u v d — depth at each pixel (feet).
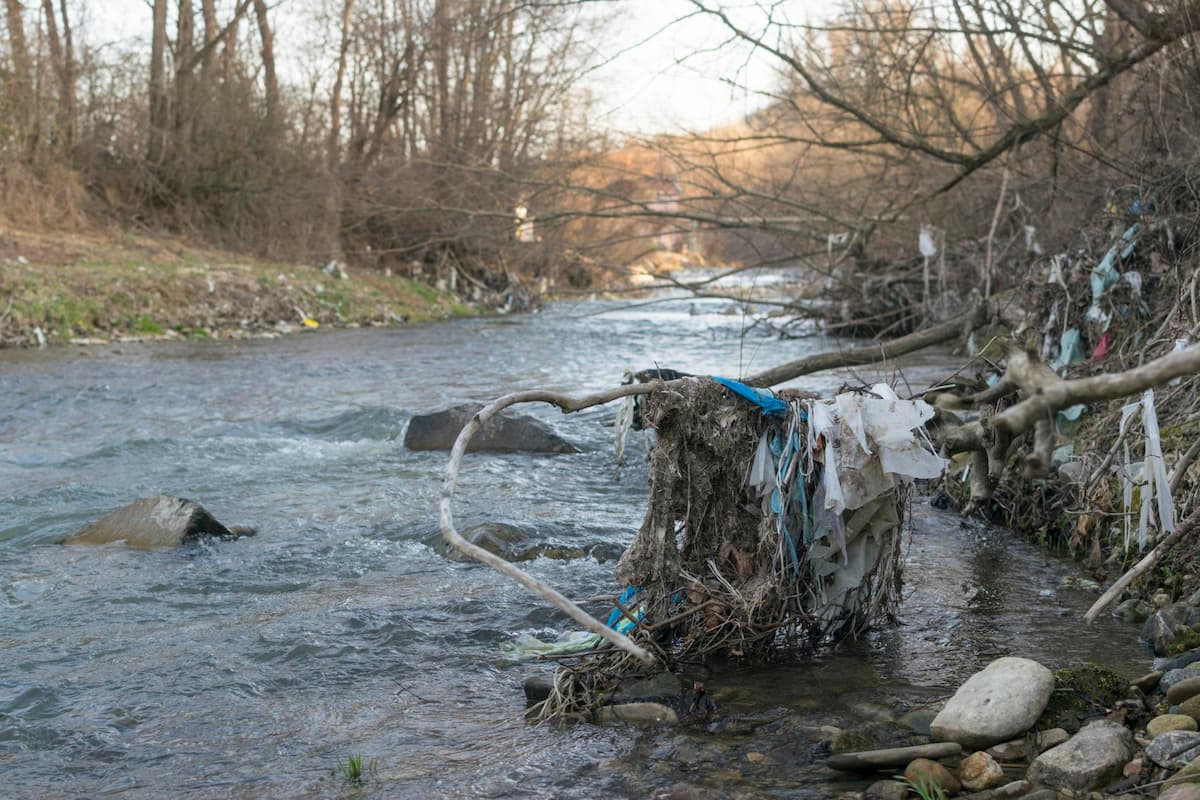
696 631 13.85
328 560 19.38
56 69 79.77
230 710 13.01
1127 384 6.06
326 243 88.84
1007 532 21.12
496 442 29.71
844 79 45.32
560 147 57.67
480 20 54.75
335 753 11.78
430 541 20.51
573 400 11.95
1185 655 12.97
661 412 13.33
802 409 13.84
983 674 12.17
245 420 34.42
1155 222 25.58
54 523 22.02
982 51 45.21
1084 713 11.85
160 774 11.35
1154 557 14.08
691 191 49.32
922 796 10.20
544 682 13.12
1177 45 32.76
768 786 10.66
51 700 13.30
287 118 91.76
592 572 18.53
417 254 95.35
